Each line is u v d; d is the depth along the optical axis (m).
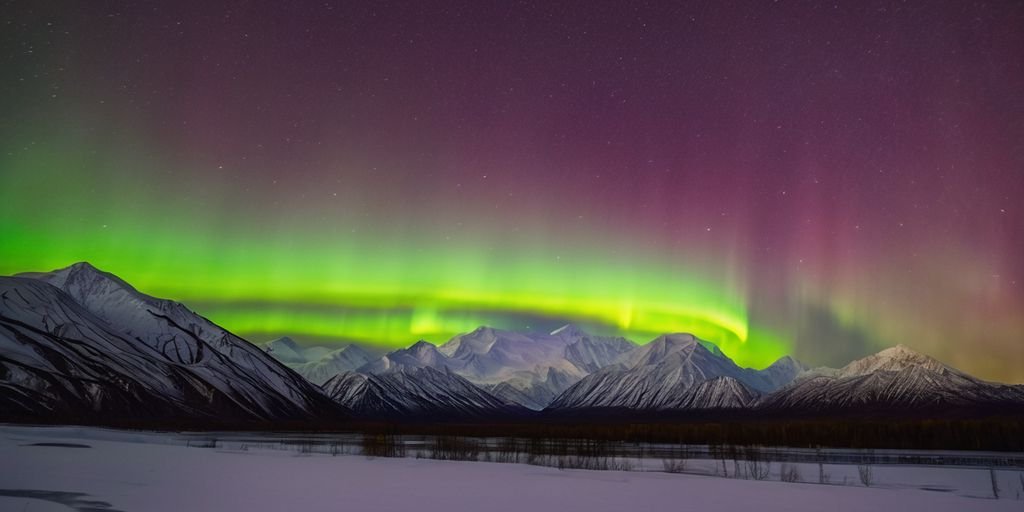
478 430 198.00
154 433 149.00
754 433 142.62
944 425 136.50
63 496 33.44
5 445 71.56
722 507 34.03
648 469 58.41
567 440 135.88
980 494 42.59
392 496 35.97
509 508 32.50
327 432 193.38
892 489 44.00
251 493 36.28
